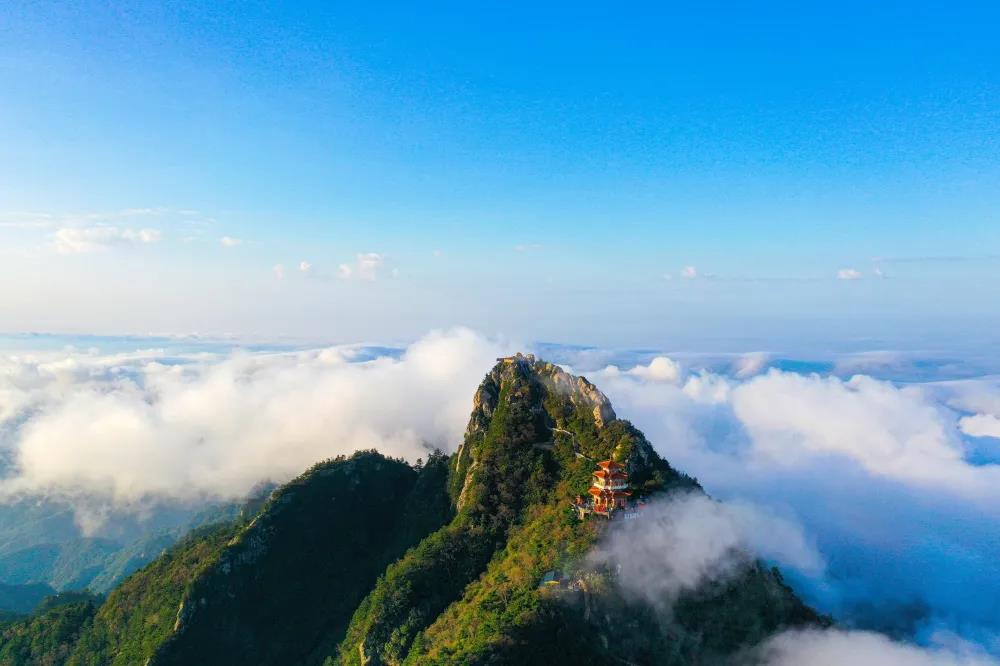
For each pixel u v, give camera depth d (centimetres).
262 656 15475
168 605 16275
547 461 17575
